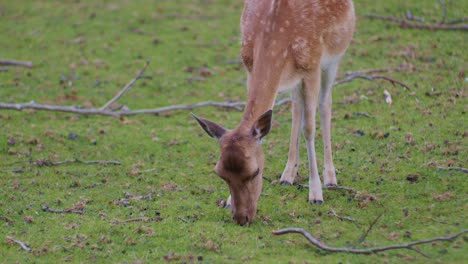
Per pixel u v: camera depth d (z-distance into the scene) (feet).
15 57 61.62
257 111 32.91
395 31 59.67
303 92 35.86
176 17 69.36
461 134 41.81
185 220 34.22
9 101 52.49
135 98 53.36
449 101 46.65
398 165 39.06
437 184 36.37
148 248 31.48
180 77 56.59
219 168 31.50
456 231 31.30
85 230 33.50
